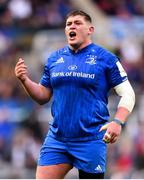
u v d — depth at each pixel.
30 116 37.56
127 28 51.78
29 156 35.28
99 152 16.39
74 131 16.36
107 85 16.66
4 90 41.75
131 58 48.62
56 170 16.48
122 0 56.03
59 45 48.09
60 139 16.52
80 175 16.62
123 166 34.53
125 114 16.05
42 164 16.56
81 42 16.66
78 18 16.66
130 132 37.03
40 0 52.28
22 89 41.91
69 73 16.45
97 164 16.39
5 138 36.97
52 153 16.52
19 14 51.31
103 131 16.48
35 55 47.47
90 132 16.36
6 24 50.84
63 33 50.28
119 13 54.97
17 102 40.84
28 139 36.00
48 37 49.31
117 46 48.88
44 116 37.56
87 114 16.36
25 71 16.58
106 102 16.77
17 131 37.16
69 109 16.42
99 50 16.67
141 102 39.84
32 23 51.09
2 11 51.56
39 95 17.02
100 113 16.45
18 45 49.41
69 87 16.44
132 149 35.84
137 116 38.44
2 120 38.16
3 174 32.53
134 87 45.12
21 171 32.84
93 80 16.36
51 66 16.86
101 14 52.53
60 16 52.12
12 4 51.56
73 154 16.42
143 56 49.47
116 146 35.59
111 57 16.56
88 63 16.48
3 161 35.34
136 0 56.91
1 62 46.84
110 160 34.72
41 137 36.72
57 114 16.55
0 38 49.81
